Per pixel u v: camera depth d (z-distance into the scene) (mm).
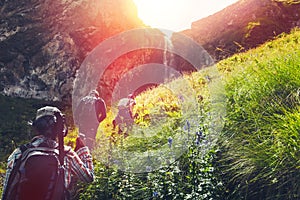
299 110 4445
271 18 37250
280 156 4090
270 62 5980
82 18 48406
